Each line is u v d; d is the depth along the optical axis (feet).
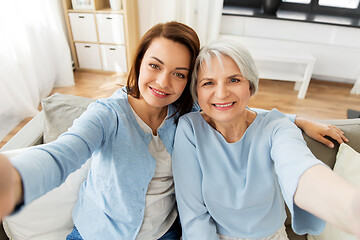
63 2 9.98
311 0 10.53
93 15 10.00
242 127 2.87
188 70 2.66
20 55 7.94
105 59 10.86
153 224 2.78
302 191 1.70
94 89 9.86
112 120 2.54
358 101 9.87
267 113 2.96
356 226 1.13
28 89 8.32
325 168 1.70
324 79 11.28
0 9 7.04
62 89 9.85
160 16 10.31
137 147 2.62
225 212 2.76
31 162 1.59
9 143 3.22
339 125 3.29
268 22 10.14
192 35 2.58
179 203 2.78
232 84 2.55
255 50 9.82
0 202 1.16
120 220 2.65
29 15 8.35
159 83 2.54
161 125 2.93
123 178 2.56
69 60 9.84
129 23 10.02
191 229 2.68
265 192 2.67
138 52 2.70
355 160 2.86
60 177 1.80
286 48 10.31
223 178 2.73
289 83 11.08
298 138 2.32
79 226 2.82
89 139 2.17
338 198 1.41
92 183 2.87
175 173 2.79
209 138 2.89
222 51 2.47
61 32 9.48
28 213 2.90
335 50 10.07
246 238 2.77
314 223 2.20
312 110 9.16
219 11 9.86
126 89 2.97
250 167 2.66
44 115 3.42
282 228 3.02
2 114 7.57
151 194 2.77
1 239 2.99
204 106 2.72
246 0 11.06
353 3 10.22
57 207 3.02
